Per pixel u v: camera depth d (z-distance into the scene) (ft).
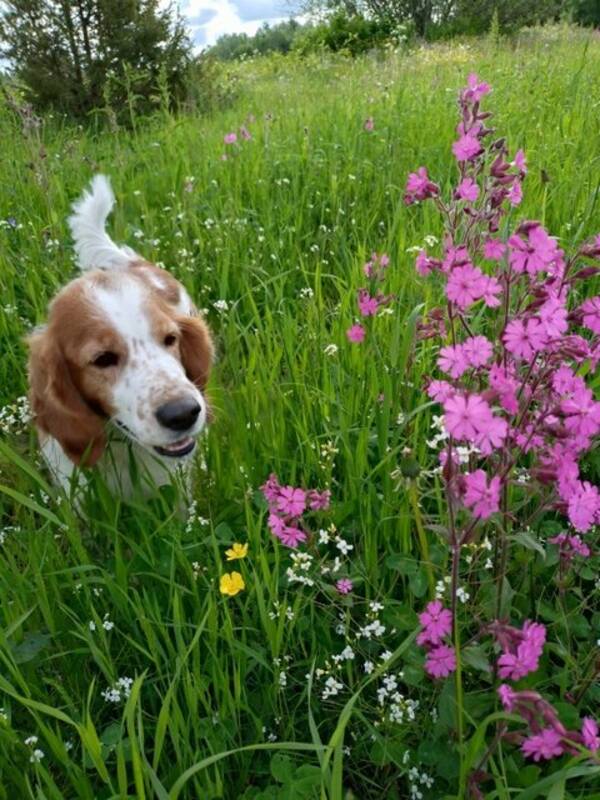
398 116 4.25
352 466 1.75
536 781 1.15
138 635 1.48
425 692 1.38
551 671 1.38
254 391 2.07
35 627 1.55
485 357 1.00
